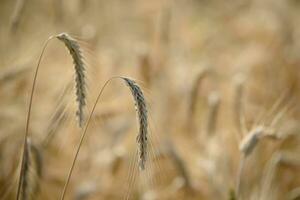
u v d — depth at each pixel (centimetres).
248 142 653
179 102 1066
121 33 1350
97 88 959
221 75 1166
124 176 862
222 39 1495
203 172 887
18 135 811
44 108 878
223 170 836
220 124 991
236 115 880
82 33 1059
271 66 1286
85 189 791
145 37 1348
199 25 1591
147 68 1062
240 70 1234
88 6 1194
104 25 1284
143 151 472
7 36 1017
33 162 636
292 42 1441
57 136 852
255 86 1183
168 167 874
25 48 1005
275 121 711
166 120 1009
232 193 651
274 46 1434
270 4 1562
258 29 1512
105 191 844
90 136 898
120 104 995
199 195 852
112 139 912
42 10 1227
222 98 1011
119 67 1082
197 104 1050
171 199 845
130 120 949
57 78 965
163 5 1229
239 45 1454
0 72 864
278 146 882
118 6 1466
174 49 1240
